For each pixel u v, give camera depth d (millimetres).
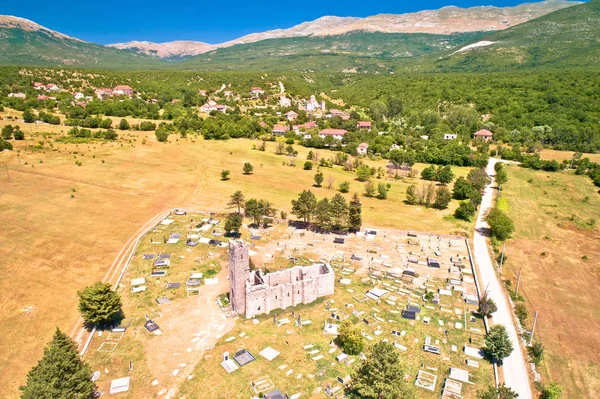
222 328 85625
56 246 118438
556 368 78188
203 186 179125
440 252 125312
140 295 96750
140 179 183125
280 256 118438
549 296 103062
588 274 114688
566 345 84812
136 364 74812
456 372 74062
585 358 81188
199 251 119812
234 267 86938
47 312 89625
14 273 103562
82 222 135625
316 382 71000
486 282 108062
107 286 85062
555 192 188750
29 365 74688
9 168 182625
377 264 116375
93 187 169375
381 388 63250
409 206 165250
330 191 179750
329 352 79125
